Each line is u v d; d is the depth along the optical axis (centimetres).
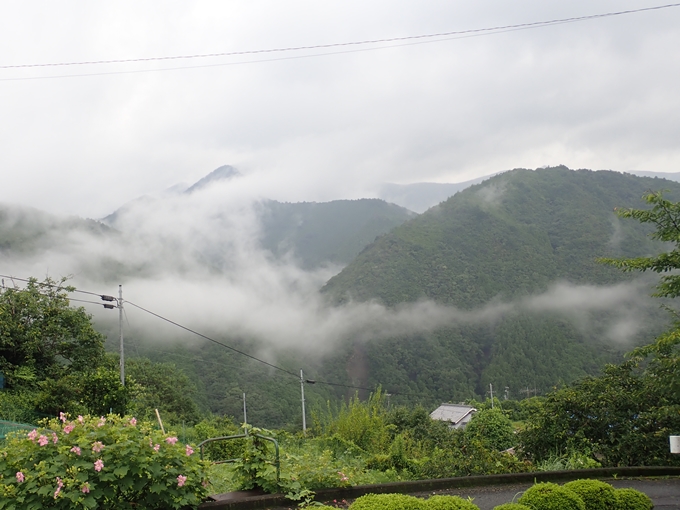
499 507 593
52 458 527
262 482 716
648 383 1138
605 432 1251
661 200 998
